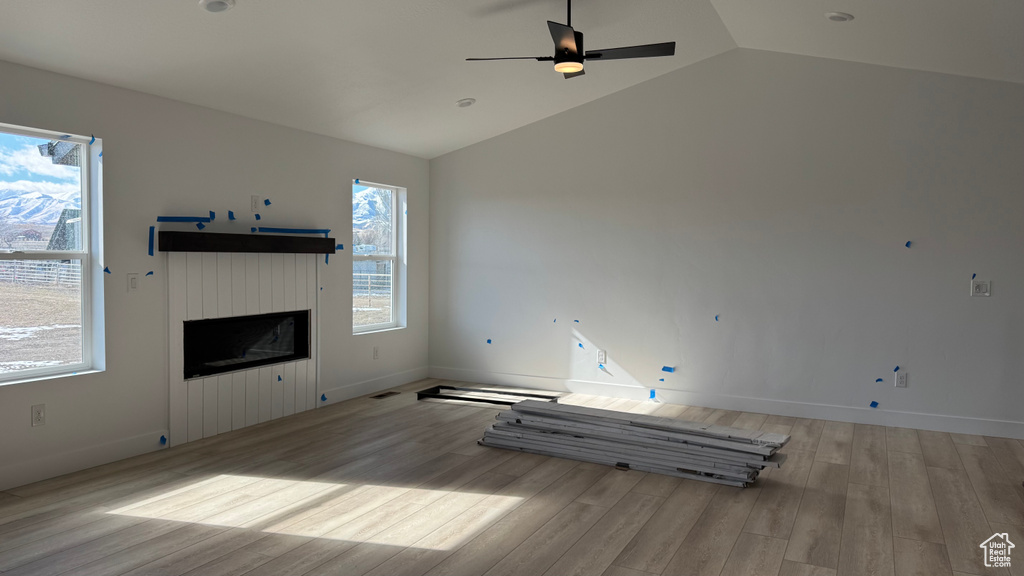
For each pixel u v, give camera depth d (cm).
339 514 344
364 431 507
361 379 634
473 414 562
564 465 428
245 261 511
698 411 575
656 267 607
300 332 569
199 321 480
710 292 586
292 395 559
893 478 402
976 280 500
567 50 381
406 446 468
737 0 446
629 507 355
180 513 343
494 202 682
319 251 564
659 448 414
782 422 538
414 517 340
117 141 423
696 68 582
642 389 616
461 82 530
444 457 443
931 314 513
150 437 451
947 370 510
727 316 580
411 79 505
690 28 505
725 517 341
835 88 535
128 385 435
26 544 304
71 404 404
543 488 384
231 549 301
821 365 548
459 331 708
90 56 381
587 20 464
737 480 386
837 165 537
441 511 348
